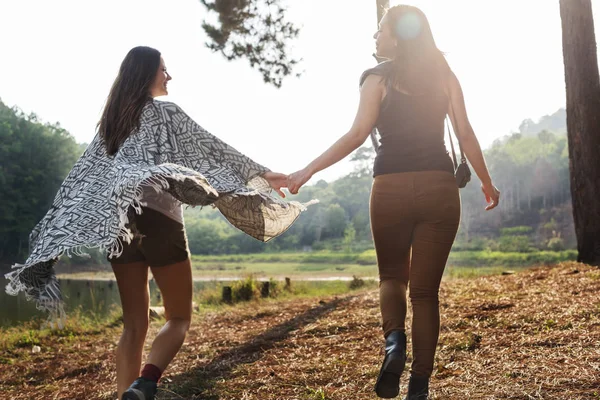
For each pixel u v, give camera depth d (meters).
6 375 5.40
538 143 189.50
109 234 2.51
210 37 12.34
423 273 2.77
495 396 3.07
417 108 2.75
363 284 14.69
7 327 10.43
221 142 2.92
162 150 2.80
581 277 6.93
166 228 2.77
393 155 2.75
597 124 8.98
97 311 12.20
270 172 2.92
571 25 9.12
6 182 97.12
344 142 2.82
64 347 6.81
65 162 107.50
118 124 2.79
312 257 137.38
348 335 5.29
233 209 3.08
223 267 120.44
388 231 2.79
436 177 2.71
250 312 7.96
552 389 3.08
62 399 4.32
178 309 2.89
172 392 4.00
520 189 172.75
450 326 4.98
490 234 154.25
